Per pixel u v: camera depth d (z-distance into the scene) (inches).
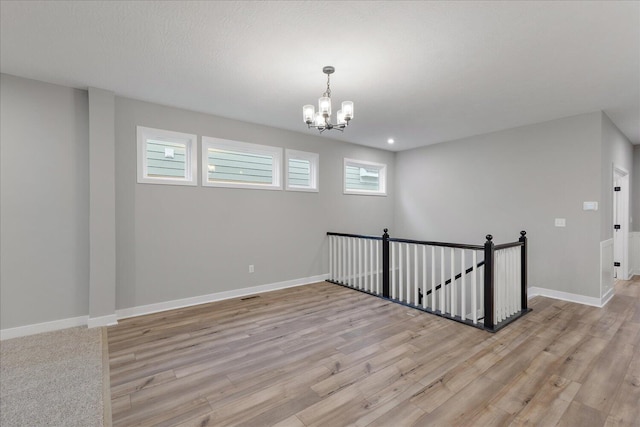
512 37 94.9
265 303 165.5
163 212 155.4
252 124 185.0
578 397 82.4
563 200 173.5
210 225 169.8
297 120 180.2
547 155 179.9
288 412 77.0
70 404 80.3
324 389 86.4
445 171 233.0
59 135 131.0
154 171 156.7
